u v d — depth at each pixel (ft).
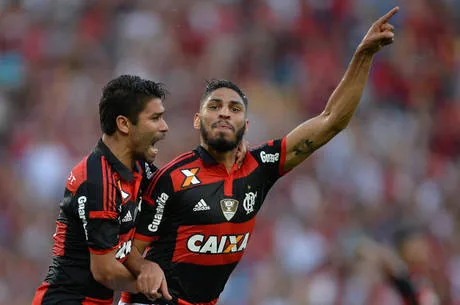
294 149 57.16
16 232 148.77
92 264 51.39
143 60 180.55
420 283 87.20
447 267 145.28
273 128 168.55
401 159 165.37
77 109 169.99
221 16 189.98
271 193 149.89
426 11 200.13
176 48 184.24
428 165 168.66
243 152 55.88
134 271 52.37
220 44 185.16
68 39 187.01
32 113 172.24
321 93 179.42
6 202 152.35
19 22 190.39
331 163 158.40
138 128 52.90
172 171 54.29
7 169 157.89
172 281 54.44
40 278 143.95
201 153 55.21
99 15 190.80
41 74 180.96
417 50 193.36
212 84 55.52
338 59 188.44
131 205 53.06
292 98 177.78
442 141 177.68
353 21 195.31
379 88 184.44
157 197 53.83
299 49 188.44
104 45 186.09
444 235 152.46
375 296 129.70
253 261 139.13
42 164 155.74
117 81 53.26
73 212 52.03
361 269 132.36
